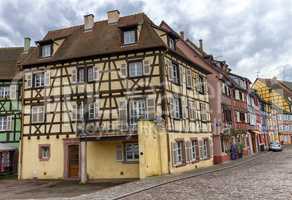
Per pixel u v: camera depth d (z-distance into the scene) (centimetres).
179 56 2209
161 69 1972
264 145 4831
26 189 1706
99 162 1994
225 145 3000
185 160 2141
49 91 2202
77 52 2198
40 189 1686
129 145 1972
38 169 2145
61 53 2269
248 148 3884
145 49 2005
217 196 1089
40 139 2173
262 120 5169
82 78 2142
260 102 5166
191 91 2409
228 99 3316
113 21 2372
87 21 2431
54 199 1206
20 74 2702
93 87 2088
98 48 2159
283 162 2430
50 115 2175
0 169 2603
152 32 2100
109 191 1337
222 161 2752
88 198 1171
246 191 1164
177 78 2209
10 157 2680
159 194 1191
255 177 1570
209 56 3297
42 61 2247
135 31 2089
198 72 2620
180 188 1320
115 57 2073
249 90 4300
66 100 2147
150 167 1845
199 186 1352
